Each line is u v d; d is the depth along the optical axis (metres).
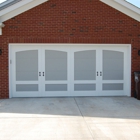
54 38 9.55
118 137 4.98
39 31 9.52
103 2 9.64
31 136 5.03
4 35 9.40
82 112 7.13
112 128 5.58
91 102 8.67
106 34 9.68
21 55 9.69
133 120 6.27
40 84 9.80
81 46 9.85
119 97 9.73
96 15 9.64
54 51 9.80
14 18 9.41
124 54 9.99
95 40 9.66
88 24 9.62
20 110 7.40
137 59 9.81
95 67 9.95
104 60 9.96
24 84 9.76
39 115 6.76
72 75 9.88
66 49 9.83
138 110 7.41
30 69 9.76
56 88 9.88
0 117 6.54
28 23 9.47
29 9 9.46
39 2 9.48
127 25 9.73
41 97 9.75
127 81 10.01
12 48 9.62
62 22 9.56
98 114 6.89
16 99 9.31
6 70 9.46
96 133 5.22
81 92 9.95
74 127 5.65
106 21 9.67
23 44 9.57
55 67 9.83
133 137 4.98
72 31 9.60
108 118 6.45
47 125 5.81
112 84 10.02
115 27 9.70
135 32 9.75
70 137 4.97
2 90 9.49
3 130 5.43
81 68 9.91
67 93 9.91
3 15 9.30
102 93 10.01
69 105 8.15
